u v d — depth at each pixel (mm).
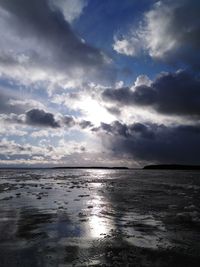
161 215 13383
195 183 38688
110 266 6637
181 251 7773
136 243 8578
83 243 8547
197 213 13797
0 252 7676
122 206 16406
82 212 14242
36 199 19859
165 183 38875
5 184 36844
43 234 9633
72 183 39594
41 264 6719
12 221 11914
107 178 58062
